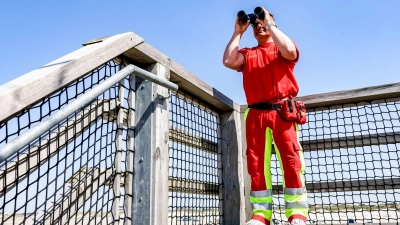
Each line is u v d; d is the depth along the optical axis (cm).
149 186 213
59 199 166
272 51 279
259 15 272
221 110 350
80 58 172
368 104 324
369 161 309
